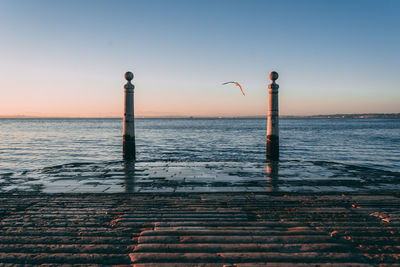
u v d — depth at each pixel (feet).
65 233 14.05
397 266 10.93
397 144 104.37
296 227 14.80
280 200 20.11
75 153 78.02
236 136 157.17
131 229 14.53
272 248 12.35
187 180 27.76
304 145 101.65
